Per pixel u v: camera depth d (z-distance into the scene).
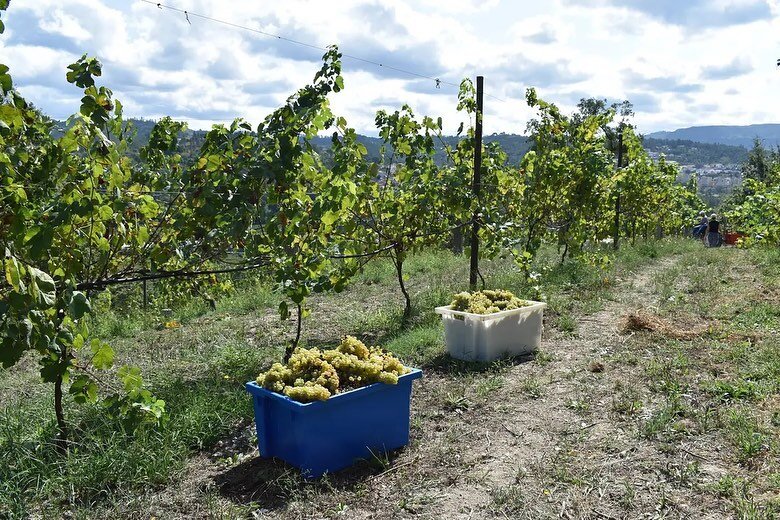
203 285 8.63
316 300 11.11
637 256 14.92
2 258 3.39
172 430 5.03
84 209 4.11
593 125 13.26
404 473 4.54
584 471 4.43
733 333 7.46
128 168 4.97
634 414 5.34
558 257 15.54
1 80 2.93
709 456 4.52
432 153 9.56
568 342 7.73
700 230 23.92
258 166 5.90
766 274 11.43
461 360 7.06
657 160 21.36
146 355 7.85
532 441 5.00
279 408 4.61
